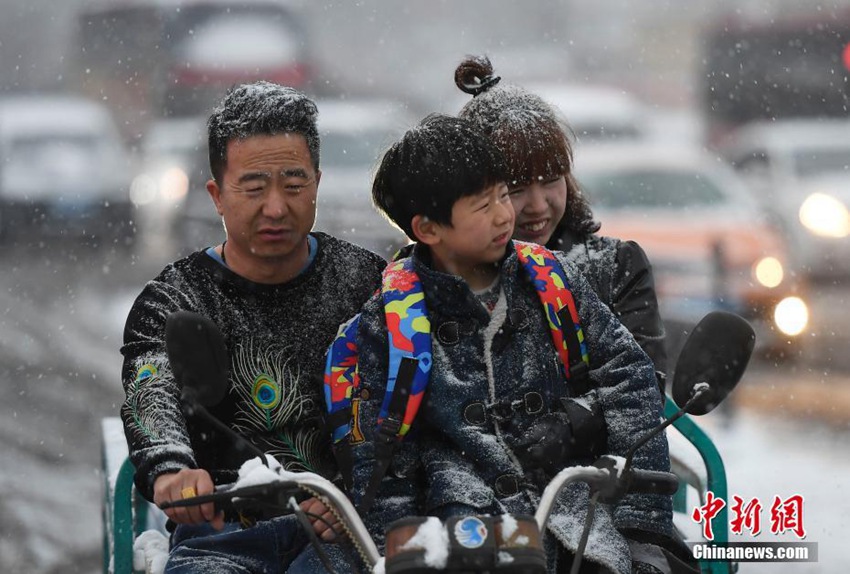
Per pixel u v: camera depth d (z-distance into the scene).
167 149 50.47
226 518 10.77
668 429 13.41
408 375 9.64
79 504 21.53
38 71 89.69
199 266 11.02
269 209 10.66
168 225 47.03
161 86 62.69
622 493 8.82
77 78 66.81
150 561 10.84
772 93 58.81
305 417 10.89
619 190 33.31
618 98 47.22
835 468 21.88
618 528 9.48
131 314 10.82
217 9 61.72
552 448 9.68
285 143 10.69
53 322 37.19
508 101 12.12
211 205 42.47
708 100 60.91
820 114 58.38
